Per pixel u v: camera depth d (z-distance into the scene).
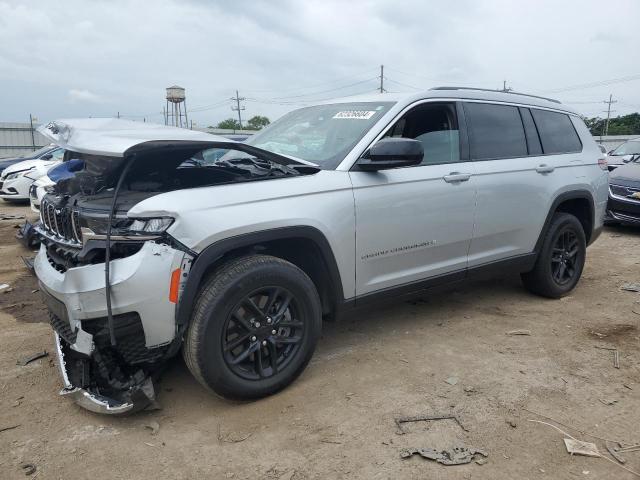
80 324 2.68
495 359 3.65
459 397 3.12
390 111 3.70
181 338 2.76
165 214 2.63
